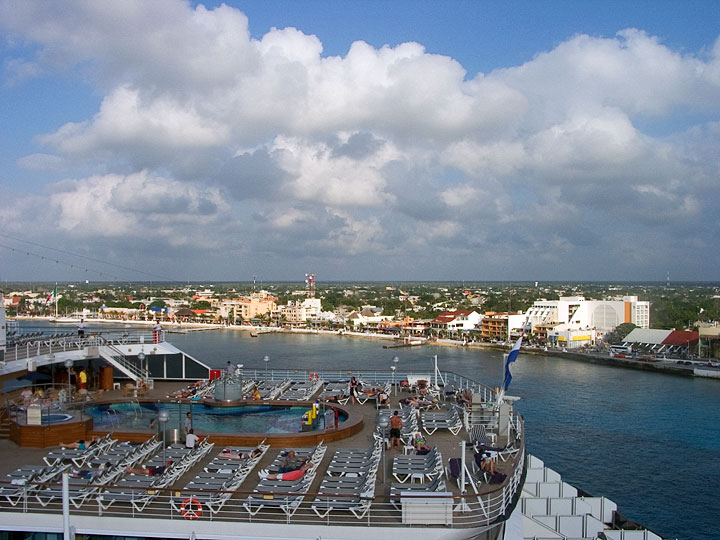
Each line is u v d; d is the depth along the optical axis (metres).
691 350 163.75
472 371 137.25
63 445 23.75
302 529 16.72
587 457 61.88
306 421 28.55
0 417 27.12
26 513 17.20
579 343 190.12
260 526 16.84
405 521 16.73
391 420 24.72
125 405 33.28
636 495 50.75
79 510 17.38
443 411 31.66
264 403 32.69
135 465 21.47
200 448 23.08
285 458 21.03
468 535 16.89
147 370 40.16
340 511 17.62
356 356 172.25
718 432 73.12
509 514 18.09
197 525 16.97
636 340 176.75
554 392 106.88
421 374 44.47
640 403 95.06
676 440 69.06
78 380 37.56
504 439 25.47
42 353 36.41
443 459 22.94
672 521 45.41
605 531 33.19
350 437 26.45
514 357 25.69
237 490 19.03
